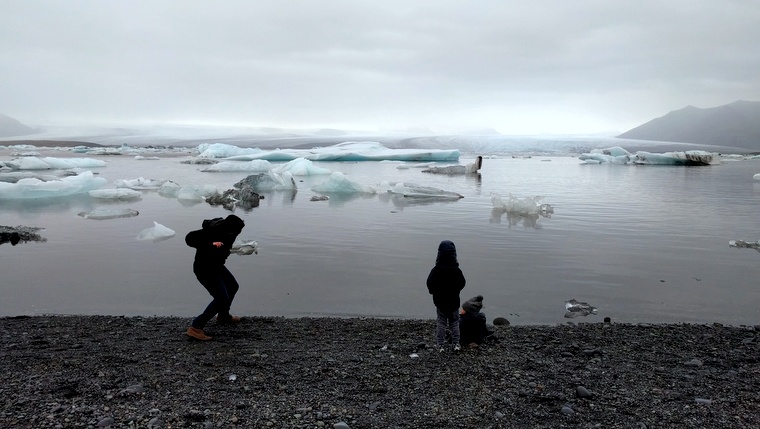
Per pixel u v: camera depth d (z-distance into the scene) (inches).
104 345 259.1
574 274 453.1
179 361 235.5
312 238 609.9
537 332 291.1
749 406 191.2
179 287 405.7
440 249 251.8
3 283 415.8
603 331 295.0
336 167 2330.2
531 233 651.5
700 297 387.9
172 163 2546.8
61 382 207.3
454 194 1055.0
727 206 939.3
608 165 2576.3
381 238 611.8
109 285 410.6
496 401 195.2
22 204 934.4
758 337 284.4
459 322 265.4
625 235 641.6
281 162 2768.2
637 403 193.8
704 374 225.5
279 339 271.9
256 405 188.4
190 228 679.7
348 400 194.5
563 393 203.2
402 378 217.5
